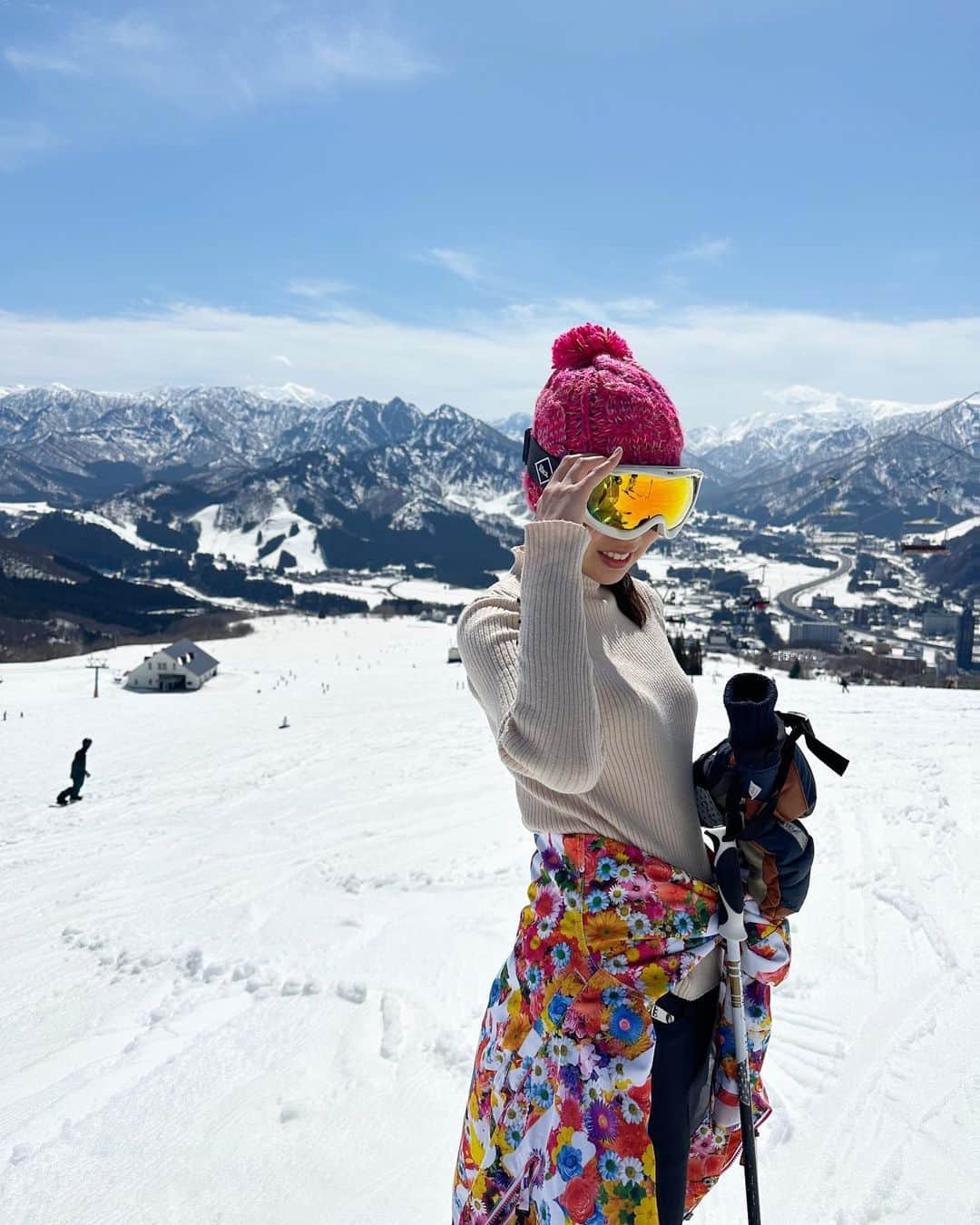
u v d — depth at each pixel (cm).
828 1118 312
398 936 538
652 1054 150
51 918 740
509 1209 164
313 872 761
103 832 1330
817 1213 261
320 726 2684
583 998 154
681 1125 152
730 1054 164
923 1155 286
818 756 162
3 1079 394
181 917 679
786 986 432
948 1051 355
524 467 174
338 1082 353
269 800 1388
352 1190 281
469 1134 174
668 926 155
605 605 166
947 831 697
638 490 155
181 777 1964
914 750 1145
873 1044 366
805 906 546
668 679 168
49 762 2586
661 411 159
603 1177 146
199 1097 346
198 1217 271
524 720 140
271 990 467
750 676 165
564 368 170
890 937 488
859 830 719
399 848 829
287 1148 305
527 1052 161
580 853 158
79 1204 279
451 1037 384
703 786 169
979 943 469
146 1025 452
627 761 156
